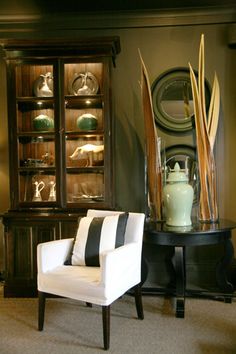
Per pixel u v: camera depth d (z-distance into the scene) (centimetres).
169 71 320
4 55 330
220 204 317
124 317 239
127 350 194
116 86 325
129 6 310
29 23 329
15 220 283
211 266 313
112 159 294
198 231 237
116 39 286
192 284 303
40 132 297
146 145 302
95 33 328
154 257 318
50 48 288
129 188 324
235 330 218
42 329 221
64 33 329
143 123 322
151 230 245
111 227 232
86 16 323
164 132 321
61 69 292
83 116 302
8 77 293
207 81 317
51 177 305
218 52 316
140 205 323
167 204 262
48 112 306
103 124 293
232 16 312
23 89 306
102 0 299
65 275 211
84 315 244
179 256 248
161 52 322
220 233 244
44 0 297
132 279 226
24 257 283
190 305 260
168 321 232
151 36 322
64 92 294
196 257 316
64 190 293
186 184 262
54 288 213
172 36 321
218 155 317
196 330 218
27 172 304
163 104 321
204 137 280
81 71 301
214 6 308
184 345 199
